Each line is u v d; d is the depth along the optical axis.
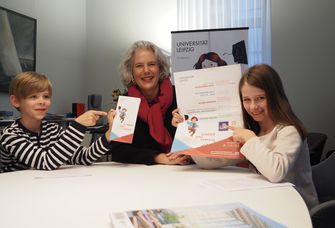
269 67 1.28
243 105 1.23
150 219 0.60
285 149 1.12
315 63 3.91
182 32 3.21
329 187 1.45
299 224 0.63
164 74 1.74
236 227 0.56
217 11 4.12
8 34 3.34
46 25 3.96
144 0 4.54
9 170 1.38
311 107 3.94
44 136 1.46
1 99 3.31
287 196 0.84
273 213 0.70
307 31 3.92
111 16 4.67
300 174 1.23
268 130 1.29
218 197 0.83
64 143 1.30
